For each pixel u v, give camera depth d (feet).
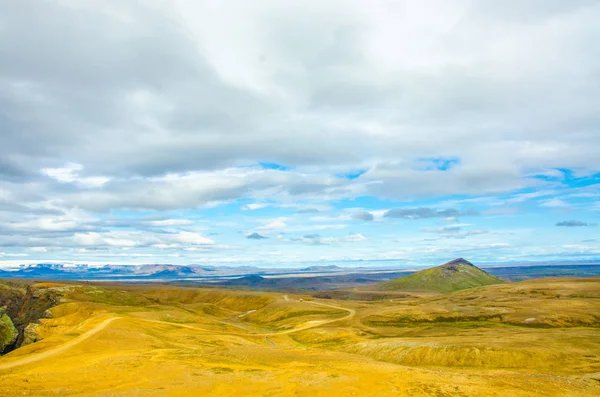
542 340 320.29
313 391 149.48
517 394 149.69
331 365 198.29
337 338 426.51
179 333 382.83
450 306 642.63
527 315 491.31
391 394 146.30
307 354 237.45
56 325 499.51
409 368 193.67
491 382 165.17
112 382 161.27
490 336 365.40
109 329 329.52
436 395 145.69
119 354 234.99
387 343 348.79
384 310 633.61
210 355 230.27
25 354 256.52
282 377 169.58
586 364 253.65
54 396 138.72
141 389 149.48
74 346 266.98
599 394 158.71
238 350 254.88
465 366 278.05
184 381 162.30
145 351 253.44
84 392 144.97
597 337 329.11
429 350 307.37
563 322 448.65
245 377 169.27
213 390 151.02
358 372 179.73
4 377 167.63
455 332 421.18
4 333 501.56
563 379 177.27
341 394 146.20
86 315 532.32
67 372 177.78
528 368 258.57
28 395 139.44
